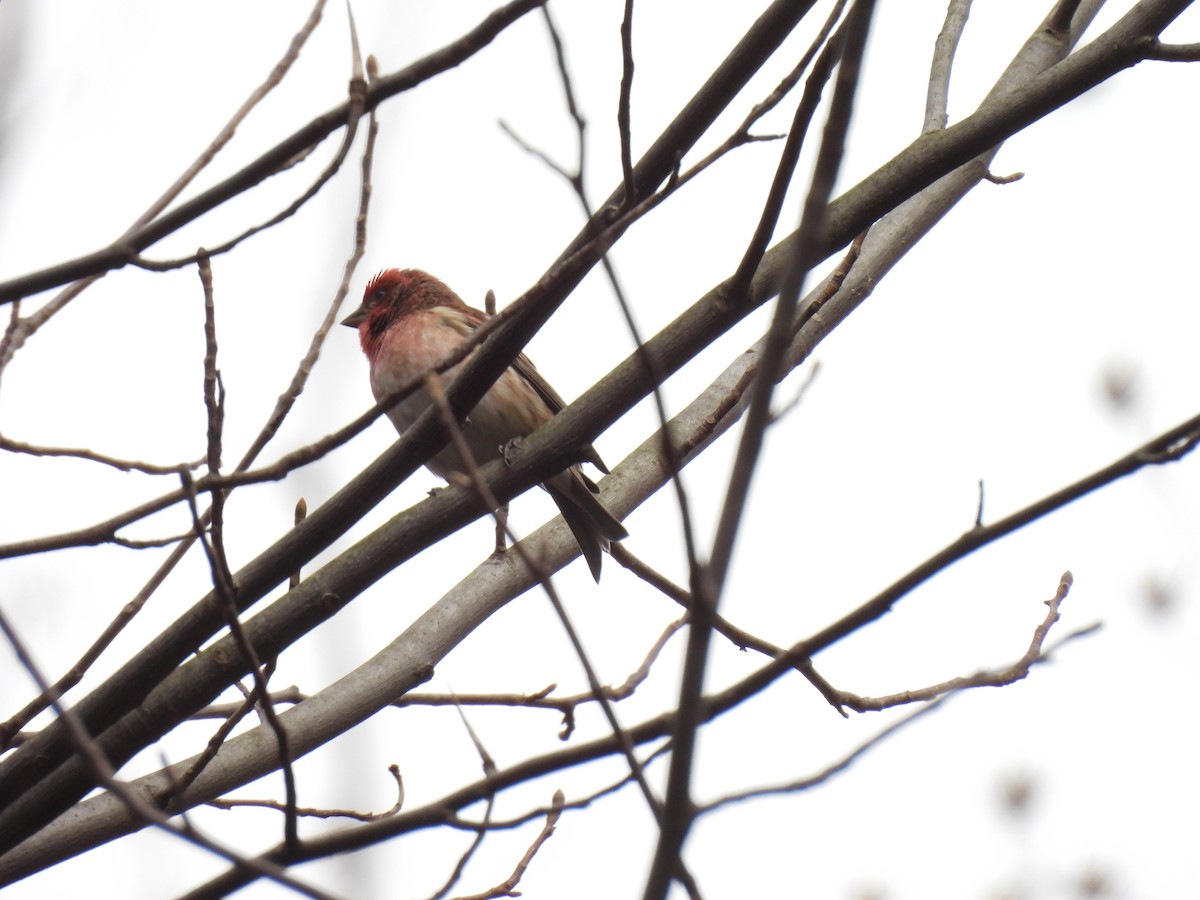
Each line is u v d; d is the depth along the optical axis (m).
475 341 6.56
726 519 4.63
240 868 5.03
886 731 4.93
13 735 7.39
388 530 8.09
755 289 8.06
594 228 5.07
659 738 5.05
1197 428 4.77
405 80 6.63
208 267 6.76
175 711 7.76
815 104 6.53
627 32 6.62
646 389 8.15
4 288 6.61
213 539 6.25
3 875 7.89
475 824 5.16
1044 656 5.57
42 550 6.64
